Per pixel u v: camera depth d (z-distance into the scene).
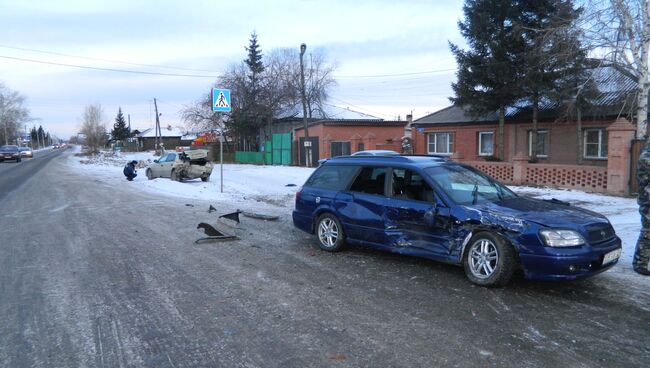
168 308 4.86
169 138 98.00
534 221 5.07
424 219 5.92
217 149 47.62
